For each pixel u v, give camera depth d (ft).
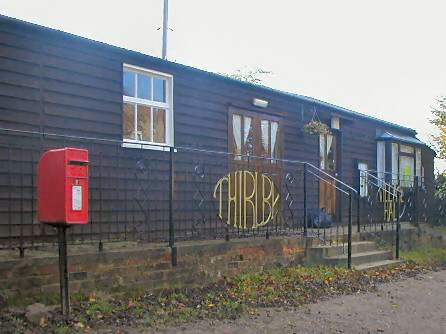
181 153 26.18
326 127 34.65
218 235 23.84
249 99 30.66
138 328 15.10
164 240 21.84
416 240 36.27
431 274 27.96
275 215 27.48
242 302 18.83
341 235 28.99
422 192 42.65
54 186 14.42
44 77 20.97
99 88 22.88
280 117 33.09
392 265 28.43
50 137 20.72
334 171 38.32
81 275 16.53
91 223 20.67
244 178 25.79
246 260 22.59
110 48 23.04
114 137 23.31
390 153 43.57
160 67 25.46
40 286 15.64
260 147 31.40
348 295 21.39
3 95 19.65
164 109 25.96
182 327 15.57
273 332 15.70
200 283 20.43
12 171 19.65
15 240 19.48
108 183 22.80
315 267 25.31
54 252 17.02
